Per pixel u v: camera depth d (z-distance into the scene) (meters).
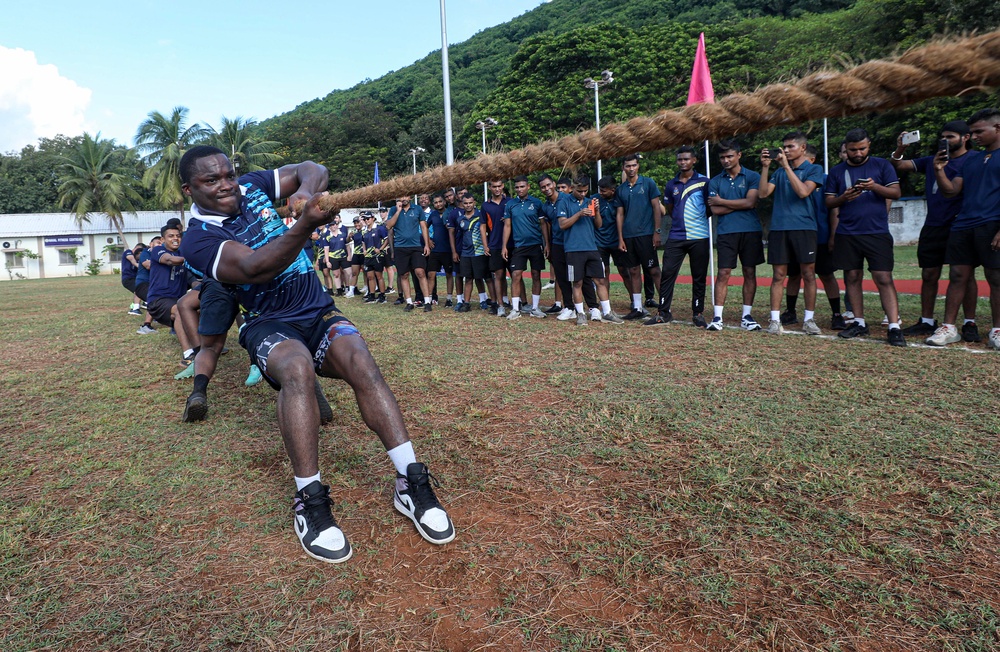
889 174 5.10
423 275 9.00
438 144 49.72
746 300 6.19
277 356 2.31
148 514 2.53
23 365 5.90
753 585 1.92
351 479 2.82
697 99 6.46
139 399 4.40
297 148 51.06
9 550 2.26
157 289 6.05
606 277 7.42
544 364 4.94
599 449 3.05
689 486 2.60
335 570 2.09
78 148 40.25
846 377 4.16
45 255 40.62
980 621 1.72
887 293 5.15
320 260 13.54
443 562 2.12
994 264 4.71
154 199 52.03
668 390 3.99
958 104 19.36
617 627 1.75
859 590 1.88
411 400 4.07
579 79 31.42
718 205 6.03
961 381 3.92
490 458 3.01
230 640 1.74
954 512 2.31
